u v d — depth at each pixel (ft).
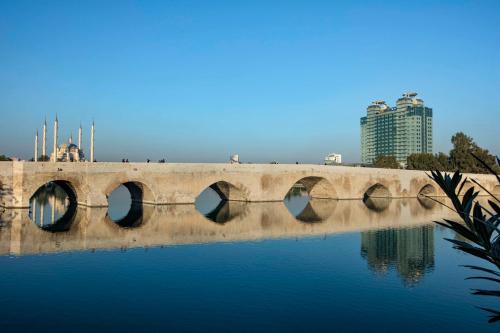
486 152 363.56
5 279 87.76
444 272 97.81
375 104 648.79
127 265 99.86
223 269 97.35
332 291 82.53
